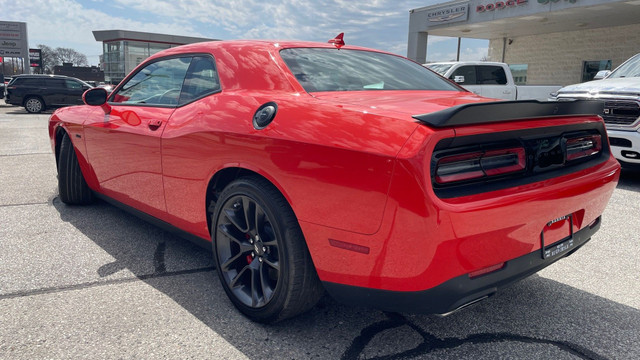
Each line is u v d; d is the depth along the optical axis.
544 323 2.35
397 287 1.80
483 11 19.44
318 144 1.91
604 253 3.36
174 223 2.92
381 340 2.18
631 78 5.98
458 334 2.24
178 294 2.64
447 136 1.70
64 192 4.24
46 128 12.59
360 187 1.78
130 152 3.14
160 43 48.22
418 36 23.02
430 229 1.65
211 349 2.10
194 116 2.60
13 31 37.91
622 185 5.63
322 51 2.81
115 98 3.61
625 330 2.29
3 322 2.30
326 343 2.16
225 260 2.47
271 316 2.23
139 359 2.01
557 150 2.12
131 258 3.17
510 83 11.45
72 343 2.12
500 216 1.78
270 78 2.45
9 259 3.12
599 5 15.68
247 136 2.19
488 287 1.88
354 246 1.85
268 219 2.13
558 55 21.72
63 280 2.80
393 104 2.08
